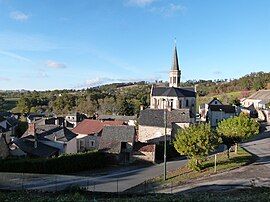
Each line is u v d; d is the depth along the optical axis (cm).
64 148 6103
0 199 2489
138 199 2473
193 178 4188
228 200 2344
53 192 3158
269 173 4181
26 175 4628
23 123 9875
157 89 9662
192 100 9600
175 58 10356
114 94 16775
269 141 7025
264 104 12331
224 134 5378
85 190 3353
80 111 14012
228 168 4509
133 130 6153
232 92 17138
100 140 6212
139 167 5588
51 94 18525
